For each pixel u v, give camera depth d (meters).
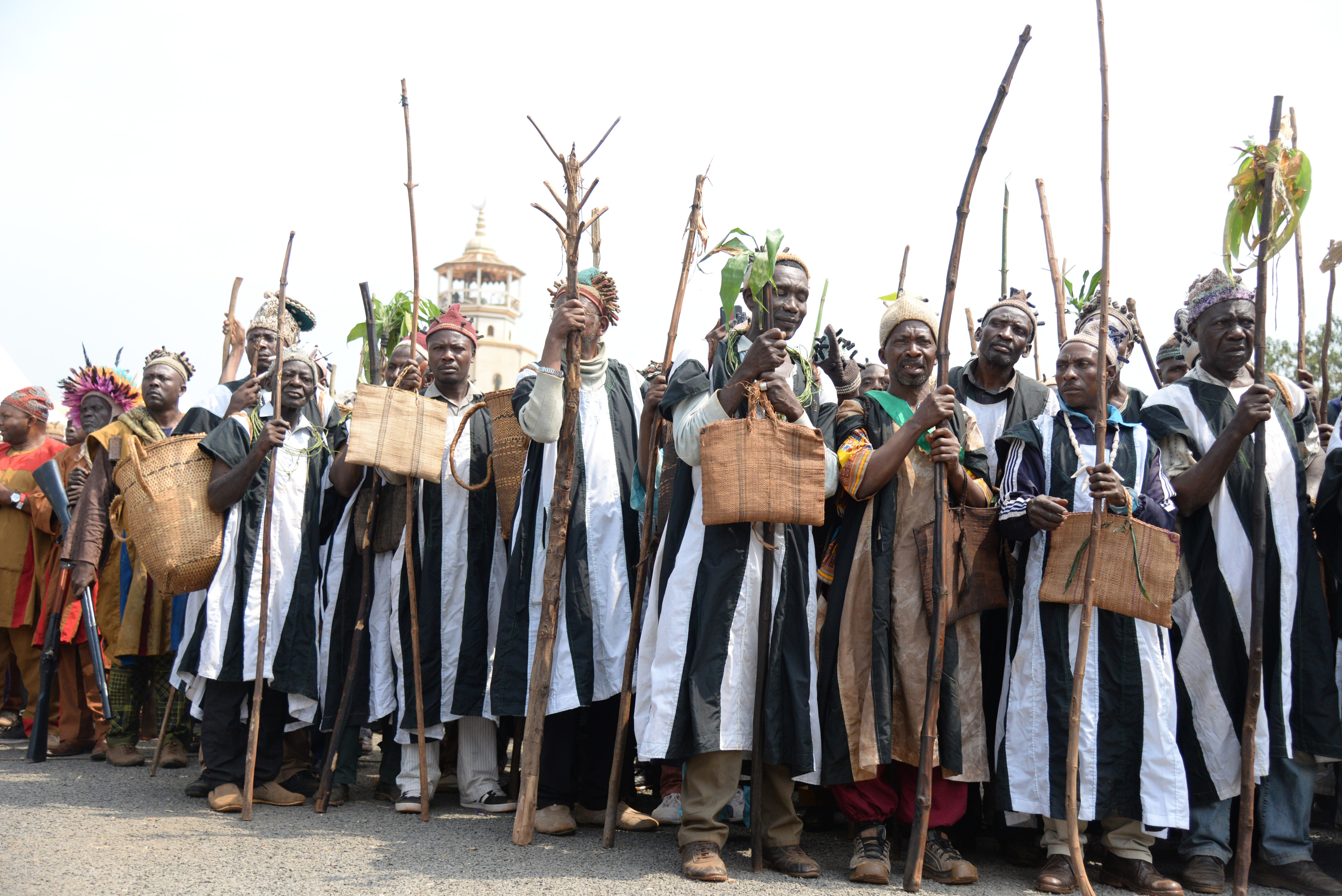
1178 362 5.62
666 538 3.93
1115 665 3.64
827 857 4.00
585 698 4.13
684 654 3.69
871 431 4.03
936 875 3.62
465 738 4.65
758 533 3.73
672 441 4.29
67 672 5.95
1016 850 4.04
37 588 6.34
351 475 4.88
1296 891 3.73
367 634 4.81
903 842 4.14
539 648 3.98
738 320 4.39
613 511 4.38
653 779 5.23
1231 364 4.06
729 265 3.87
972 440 4.05
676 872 3.58
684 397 3.92
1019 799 3.67
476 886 3.32
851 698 3.71
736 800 4.52
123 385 6.72
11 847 3.60
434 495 4.77
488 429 4.96
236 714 4.57
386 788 4.85
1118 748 3.59
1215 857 3.72
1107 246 3.57
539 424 4.21
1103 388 3.58
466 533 4.76
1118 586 3.64
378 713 4.70
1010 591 4.05
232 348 6.34
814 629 3.78
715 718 3.57
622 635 4.26
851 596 3.80
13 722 6.95
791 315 4.09
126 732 5.66
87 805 4.41
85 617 5.48
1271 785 3.83
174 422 5.85
